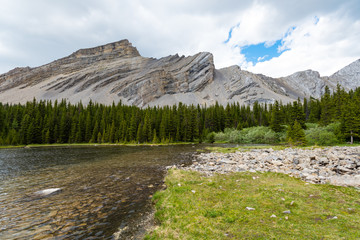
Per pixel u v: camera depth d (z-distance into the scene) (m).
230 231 7.76
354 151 27.36
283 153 30.98
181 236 7.71
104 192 15.77
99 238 8.88
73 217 11.20
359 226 7.49
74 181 19.27
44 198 14.36
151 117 104.69
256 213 9.37
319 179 15.63
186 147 62.97
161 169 25.12
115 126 105.94
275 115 82.75
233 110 139.38
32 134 89.38
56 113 111.00
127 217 11.12
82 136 102.31
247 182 15.85
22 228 9.88
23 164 29.92
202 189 14.11
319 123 79.75
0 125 90.25
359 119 50.31
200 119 114.94
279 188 13.29
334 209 9.40
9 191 16.14
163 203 12.11
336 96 89.62
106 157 37.94
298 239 6.80
